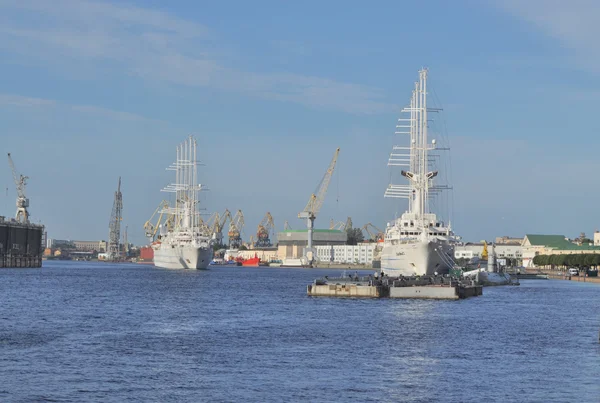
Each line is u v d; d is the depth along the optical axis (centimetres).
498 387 8281
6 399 7700
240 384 8388
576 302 19462
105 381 8500
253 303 18475
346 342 11350
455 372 9050
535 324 13850
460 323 13825
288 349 10681
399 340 11569
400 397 7850
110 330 12762
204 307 17350
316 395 7912
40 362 9575
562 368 9331
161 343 11212
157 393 7969
